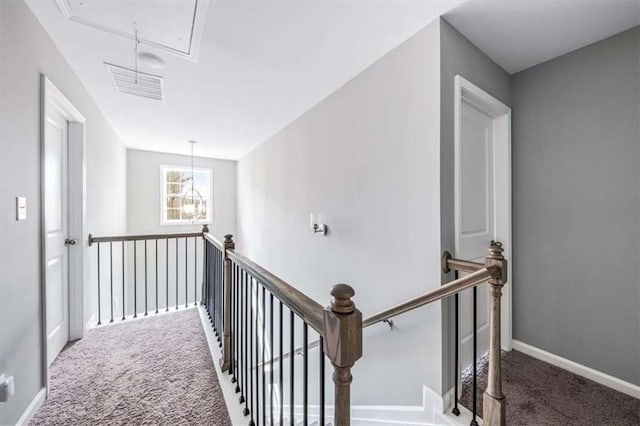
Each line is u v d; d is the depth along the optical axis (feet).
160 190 17.07
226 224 19.49
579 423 4.73
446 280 5.21
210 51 6.31
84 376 5.93
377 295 6.57
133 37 5.79
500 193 6.94
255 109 9.66
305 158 9.83
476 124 6.54
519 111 6.93
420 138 5.51
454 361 5.28
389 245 6.24
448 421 4.88
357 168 7.24
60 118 7.07
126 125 11.57
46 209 5.74
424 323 5.36
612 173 5.53
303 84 7.82
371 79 6.77
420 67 5.51
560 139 6.24
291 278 10.84
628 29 5.33
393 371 6.04
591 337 5.80
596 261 5.74
